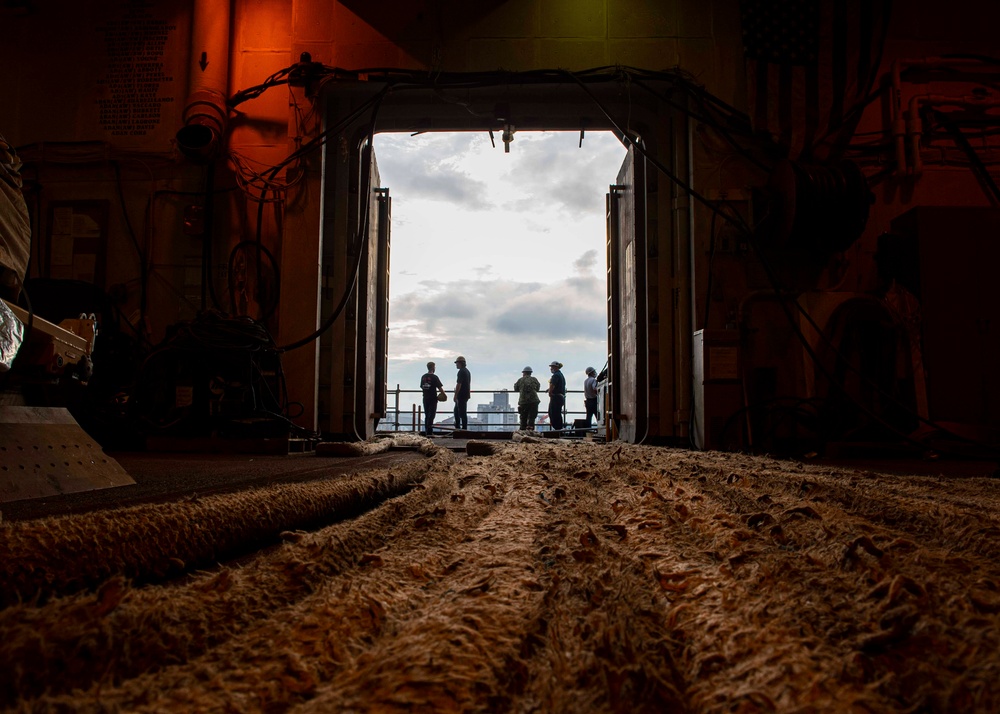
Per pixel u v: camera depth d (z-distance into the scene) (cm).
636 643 65
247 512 148
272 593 90
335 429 746
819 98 738
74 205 777
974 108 764
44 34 811
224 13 777
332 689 57
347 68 764
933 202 757
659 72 747
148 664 66
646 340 749
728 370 650
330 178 777
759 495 182
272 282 755
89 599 70
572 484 231
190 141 750
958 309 682
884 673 60
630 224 797
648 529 135
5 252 248
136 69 799
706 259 726
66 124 795
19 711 50
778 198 701
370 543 125
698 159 742
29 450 237
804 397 686
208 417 593
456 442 853
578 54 759
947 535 138
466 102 777
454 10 768
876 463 525
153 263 768
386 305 902
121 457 508
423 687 55
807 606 79
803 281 727
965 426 618
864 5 750
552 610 77
